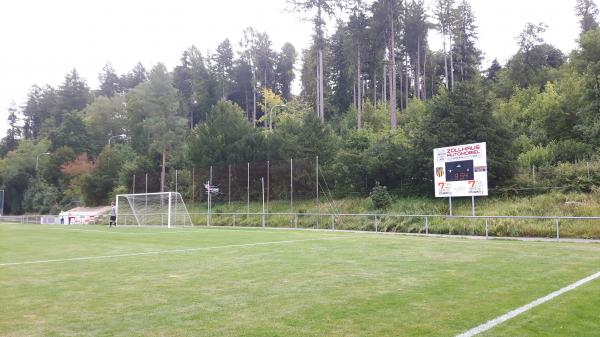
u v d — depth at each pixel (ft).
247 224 117.39
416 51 247.29
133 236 82.53
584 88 123.65
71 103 371.97
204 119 290.15
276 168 119.24
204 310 23.65
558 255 45.14
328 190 114.01
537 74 197.06
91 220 169.17
